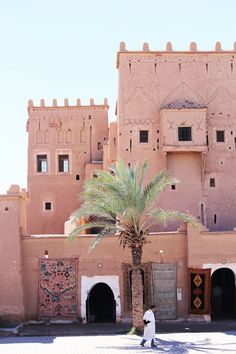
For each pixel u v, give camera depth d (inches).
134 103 1465.3
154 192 1042.1
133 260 1051.3
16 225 1206.3
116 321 1189.1
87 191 1061.8
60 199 1847.9
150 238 1211.9
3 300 1182.9
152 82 1471.5
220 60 1486.2
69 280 1206.9
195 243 1192.2
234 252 1189.7
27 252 1218.0
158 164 1439.5
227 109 1470.2
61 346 895.7
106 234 1059.9
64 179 1857.8
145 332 874.8
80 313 1195.3
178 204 1421.0
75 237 1172.5
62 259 1211.9
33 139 1879.9
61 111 1894.7
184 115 1424.7
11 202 1214.3
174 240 1209.4
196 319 1178.6
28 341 966.4
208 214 1428.4
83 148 1876.2
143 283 1201.4
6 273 1191.6
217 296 1296.8
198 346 874.8
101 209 1049.5
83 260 1211.9
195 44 1485.0
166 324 1157.1
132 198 1026.1
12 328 1109.1
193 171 1435.8
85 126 1888.5
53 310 1200.2
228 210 1435.8
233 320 1198.3
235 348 848.9
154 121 1457.9
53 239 1220.5
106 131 1887.3
